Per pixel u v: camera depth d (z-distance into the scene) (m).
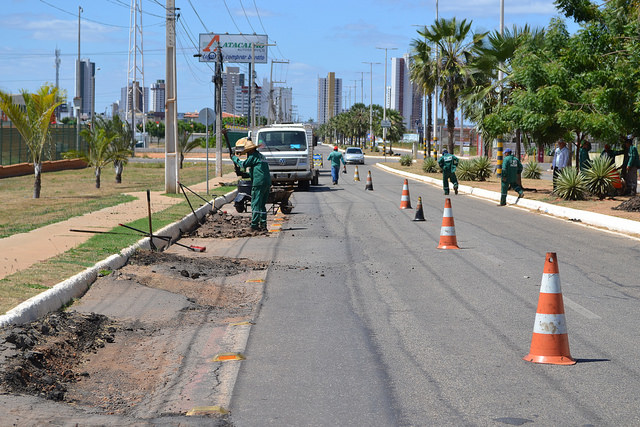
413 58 48.12
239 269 11.99
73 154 33.06
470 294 9.89
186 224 17.53
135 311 8.84
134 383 6.28
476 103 34.03
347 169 59.06
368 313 8.82
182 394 5.92
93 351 7.20
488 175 37.22
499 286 10.45
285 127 32.81
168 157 26.61
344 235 16.50
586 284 10.59
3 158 44.72
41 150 26.00
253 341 7.56
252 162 17.14
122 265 11.55
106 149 35.78
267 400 5.72
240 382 6.20
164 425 5.08
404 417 5.30
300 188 33.00
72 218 17.45
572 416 5.28
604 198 24.00
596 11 22.72
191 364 6.79
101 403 5.75
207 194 25.86
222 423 5.18
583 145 25.64
